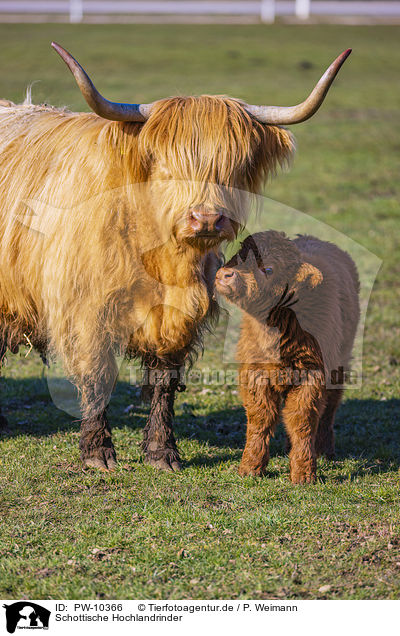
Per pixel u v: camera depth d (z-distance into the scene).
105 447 8.12
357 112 39.25
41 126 8.48
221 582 5.80
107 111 6.58
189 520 6.79
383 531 6.55
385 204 24.38
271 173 7.49
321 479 7.74
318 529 6.61
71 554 6.20
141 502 7.21
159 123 6.68
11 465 8.06
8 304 8.33
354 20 79.56
